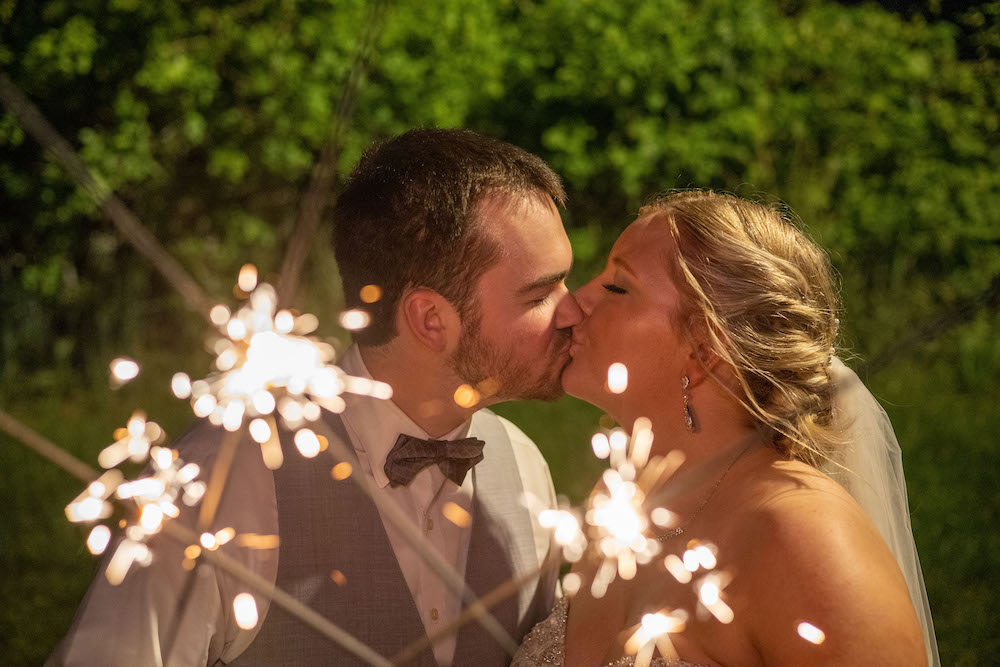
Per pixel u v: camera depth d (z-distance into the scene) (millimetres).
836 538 1667
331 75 7398
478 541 2199
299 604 1849
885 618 1605
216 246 7461
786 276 1925
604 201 8211
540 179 2088
